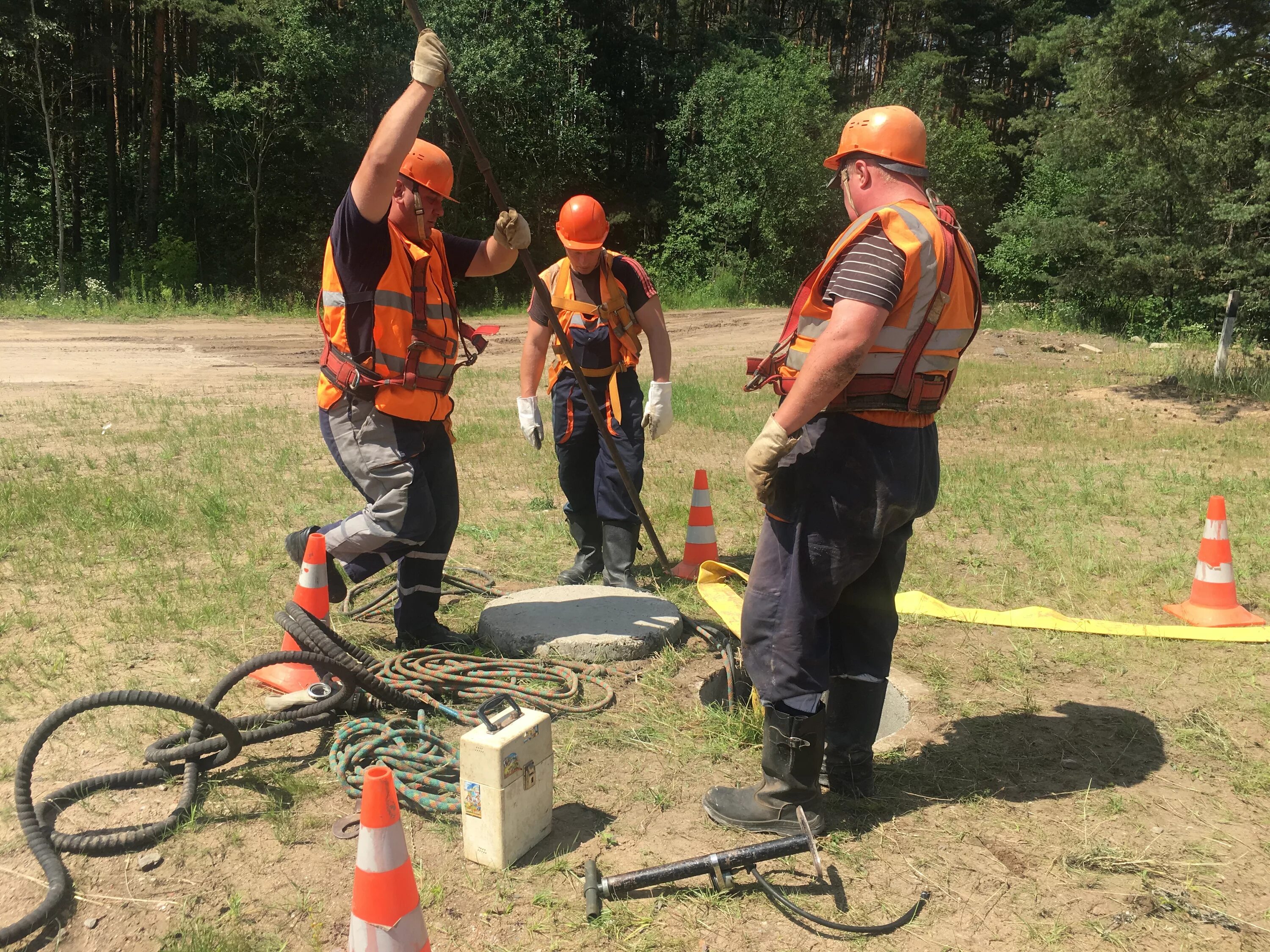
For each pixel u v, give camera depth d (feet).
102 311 72.13
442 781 9.86
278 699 11.42
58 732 10.84
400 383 12.02
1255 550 19.51
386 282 11.82
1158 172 69.31
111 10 88.02
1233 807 10.05
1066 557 18.81
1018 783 10.51
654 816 9.64
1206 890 8.59
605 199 124.98
